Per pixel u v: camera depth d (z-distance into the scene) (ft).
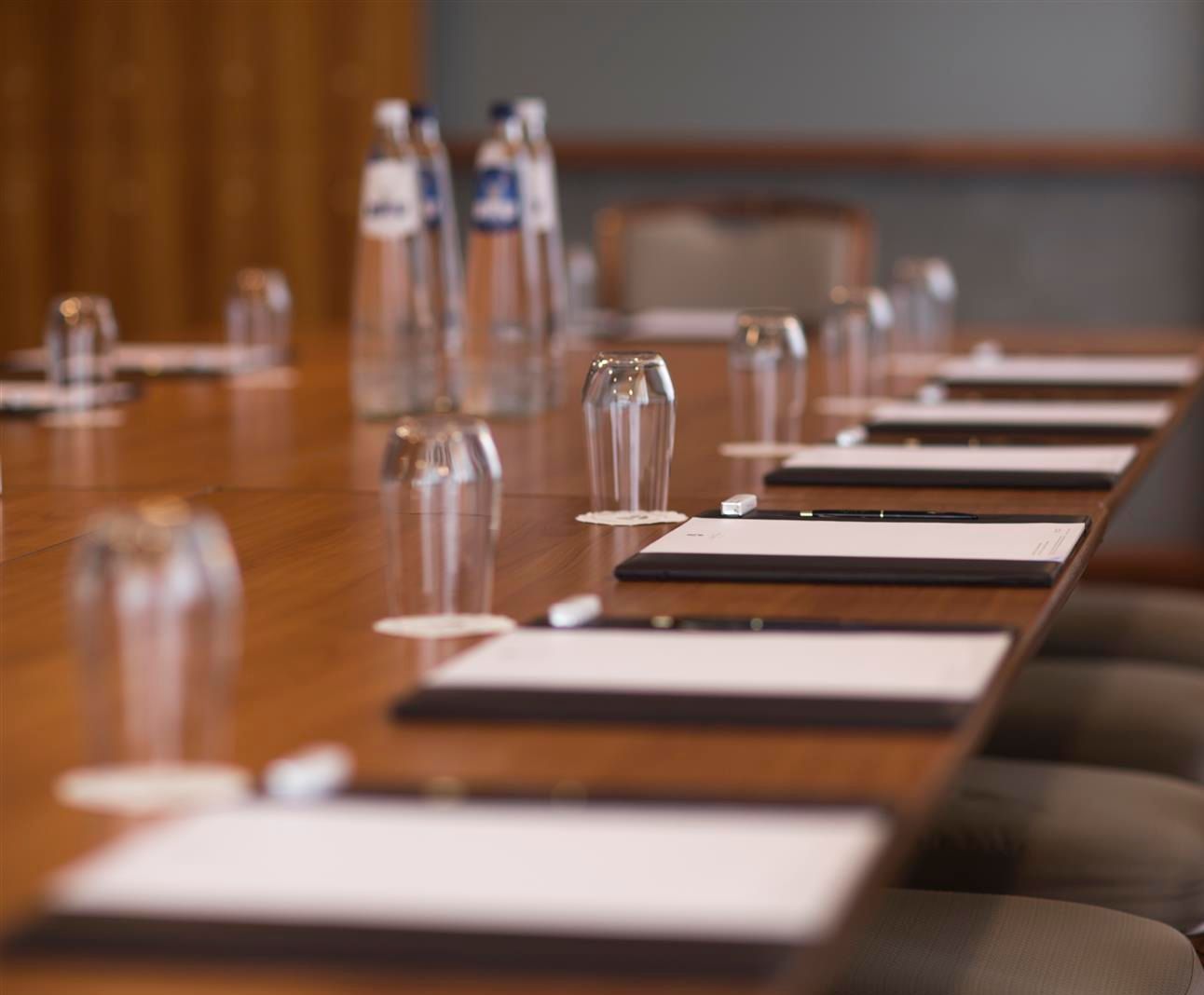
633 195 25.68
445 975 2.66
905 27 24.75
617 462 7.07
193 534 3.64
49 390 11.50
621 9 25.31
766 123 25.20
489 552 5.24
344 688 4.49
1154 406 10.99
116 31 25.93
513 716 4.14
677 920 2.82
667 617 5.18
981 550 6.11
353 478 8.42
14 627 5.27
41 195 26.43
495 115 10.57
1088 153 24.09
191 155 26.02
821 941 2.73
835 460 8.52
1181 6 24.00
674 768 3.75
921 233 25.17
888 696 4.21
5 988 2.65
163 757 3.72
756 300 19.74
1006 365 14.16
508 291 10.64
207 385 13.03
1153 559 25.00
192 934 2.81
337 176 25.80
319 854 3.14
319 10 25.43
